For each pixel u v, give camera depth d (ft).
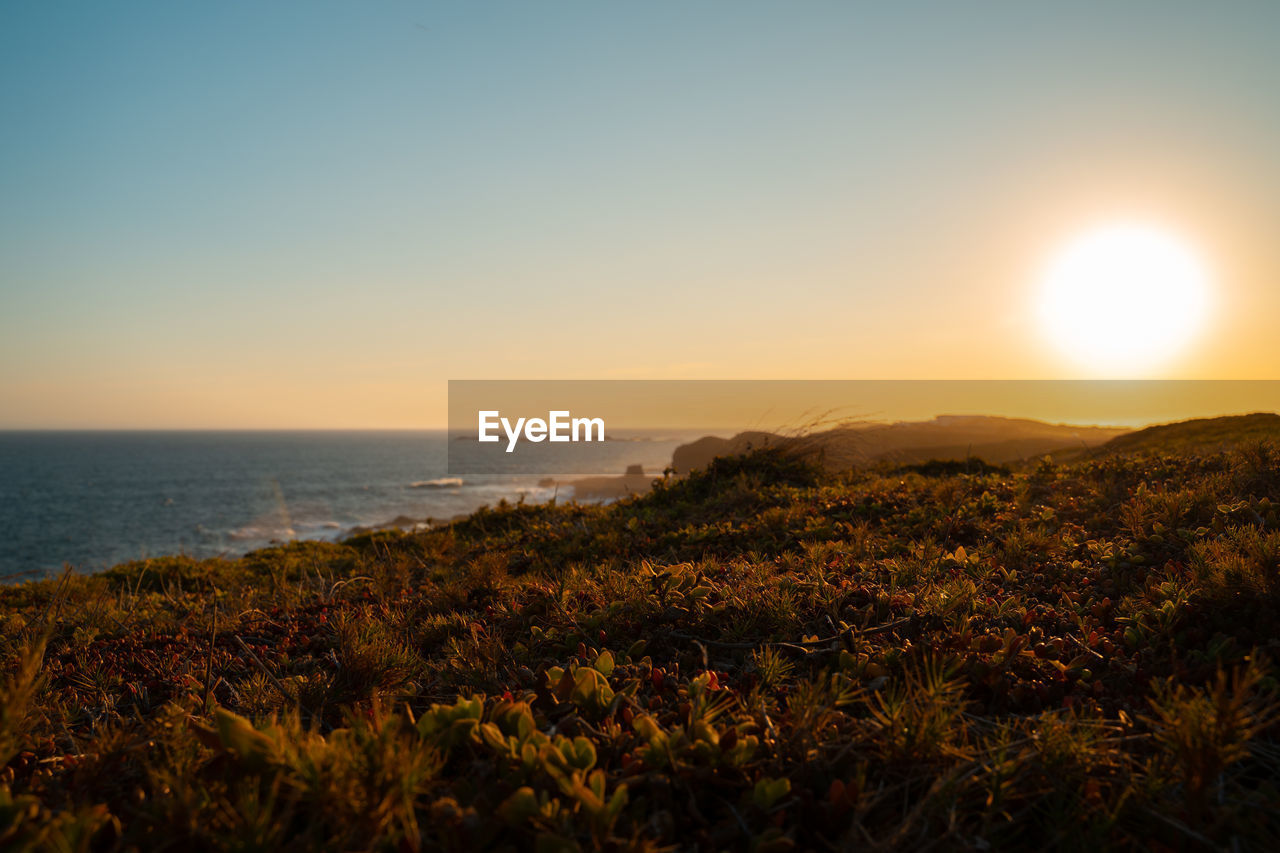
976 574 15.66
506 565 22.95
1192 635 10.75
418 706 10.98
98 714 11.40
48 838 5.75
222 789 6.89
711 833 6.99
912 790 7.75
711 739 8.02
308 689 11.24
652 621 13.66
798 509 25.13
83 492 294.87
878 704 9.59
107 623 19.21
